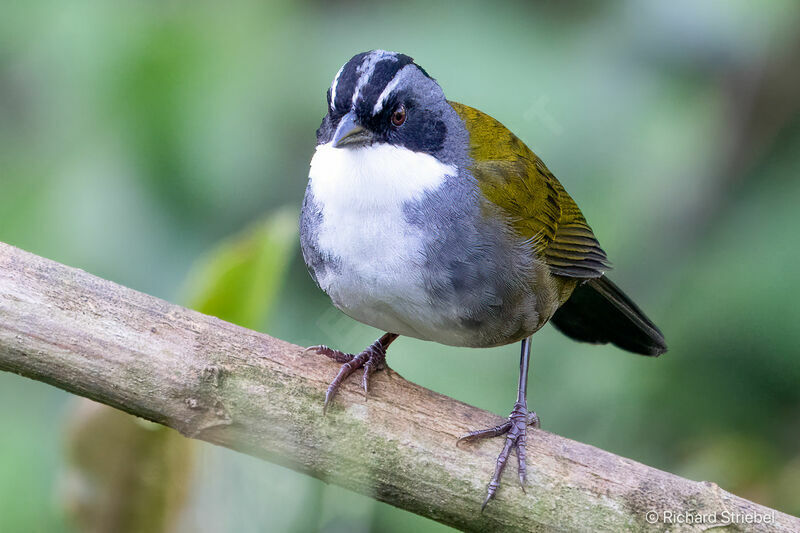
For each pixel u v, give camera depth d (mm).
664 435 11906
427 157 9109
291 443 8375
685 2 12625
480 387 11430
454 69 11836
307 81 11773
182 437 8922
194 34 11484
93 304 8266
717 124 12789
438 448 8375
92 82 11391
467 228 9039
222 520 9039
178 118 11328
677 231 12844
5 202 11422
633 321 10891
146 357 8203
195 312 8461
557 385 11836
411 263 8906
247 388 8305
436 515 8422
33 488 10141
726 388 11992
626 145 12266
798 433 11859
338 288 9094
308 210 9148
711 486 8242
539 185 9859
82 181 11391
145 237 11328
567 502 8242
